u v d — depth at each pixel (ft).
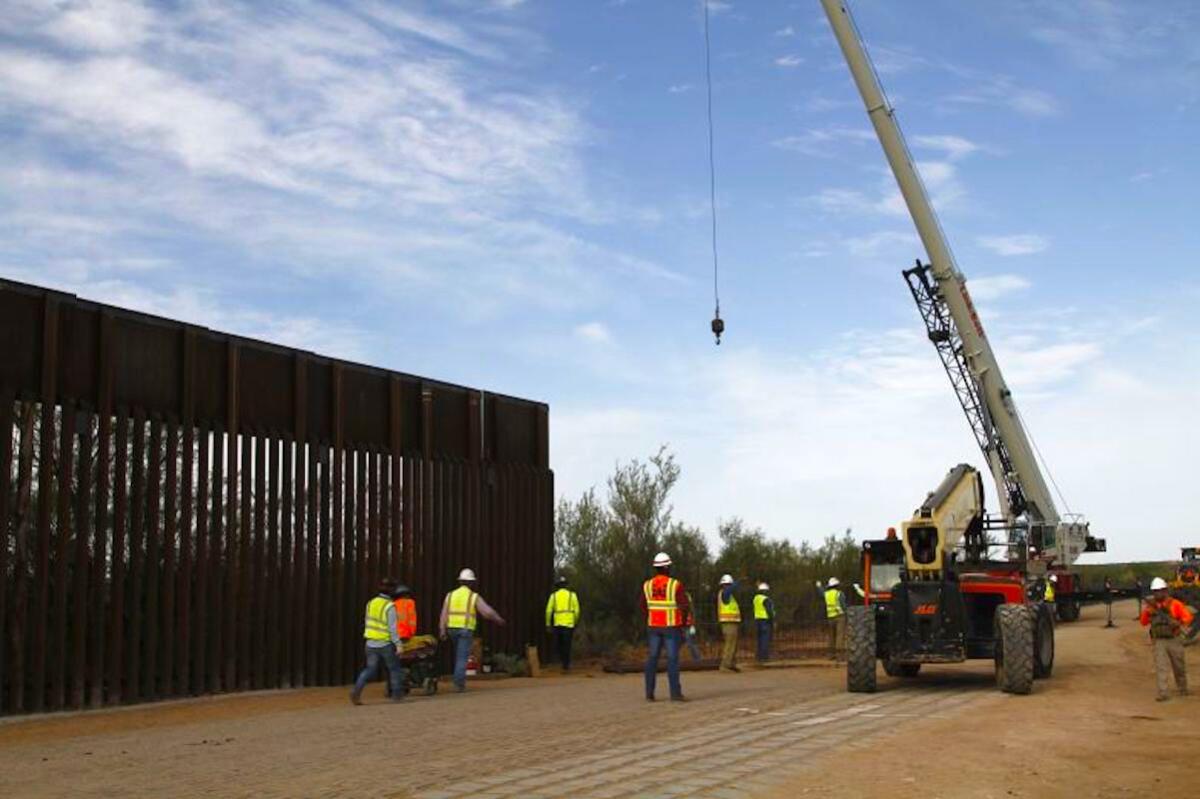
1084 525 132.05
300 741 43.68
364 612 78.23
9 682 55.88
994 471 121.80
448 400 90.84
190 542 65.67
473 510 91.35
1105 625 141.28
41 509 57.77
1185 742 41.68
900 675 71.26
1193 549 120.16
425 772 34.83
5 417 56.44
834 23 115.65
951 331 125.59
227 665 67.26
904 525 64.39
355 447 79.36
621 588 117.50
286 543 72.43
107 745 44.29
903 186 116.98
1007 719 47.70
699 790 31.50
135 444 62.95
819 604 128.47
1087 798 31.91
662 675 80.38
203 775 35.45
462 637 69.51
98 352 61.67
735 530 141.59
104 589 60.70
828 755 37.63
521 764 36.24
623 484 123.03
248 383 71.61
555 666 96.22
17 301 58.18
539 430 101.55
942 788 32.27
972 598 65.82
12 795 32.27
